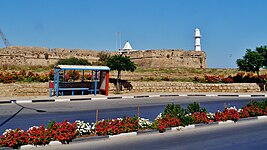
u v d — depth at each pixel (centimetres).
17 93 1930
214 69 3631
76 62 3528
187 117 995
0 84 1888
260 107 1285
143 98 2084
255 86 2725
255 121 1142
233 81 2934
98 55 4462
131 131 852
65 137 718
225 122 1082
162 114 1015
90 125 878
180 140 783
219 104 1733
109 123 842
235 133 889
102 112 1307
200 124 1008
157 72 3259
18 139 662
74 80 2395
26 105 1532
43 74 2442
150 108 1490
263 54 2778
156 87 2559
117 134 816
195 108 1114
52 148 676
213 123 1041
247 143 753
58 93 2048
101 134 801
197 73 3347
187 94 2388
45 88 2038
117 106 1559
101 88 2230
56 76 2042
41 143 693
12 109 1360
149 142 756
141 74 3088
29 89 1975
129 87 2419
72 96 2002
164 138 809
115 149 677
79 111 1330
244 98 2178
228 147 709
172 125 935
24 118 1098
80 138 748
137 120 903
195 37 6506
